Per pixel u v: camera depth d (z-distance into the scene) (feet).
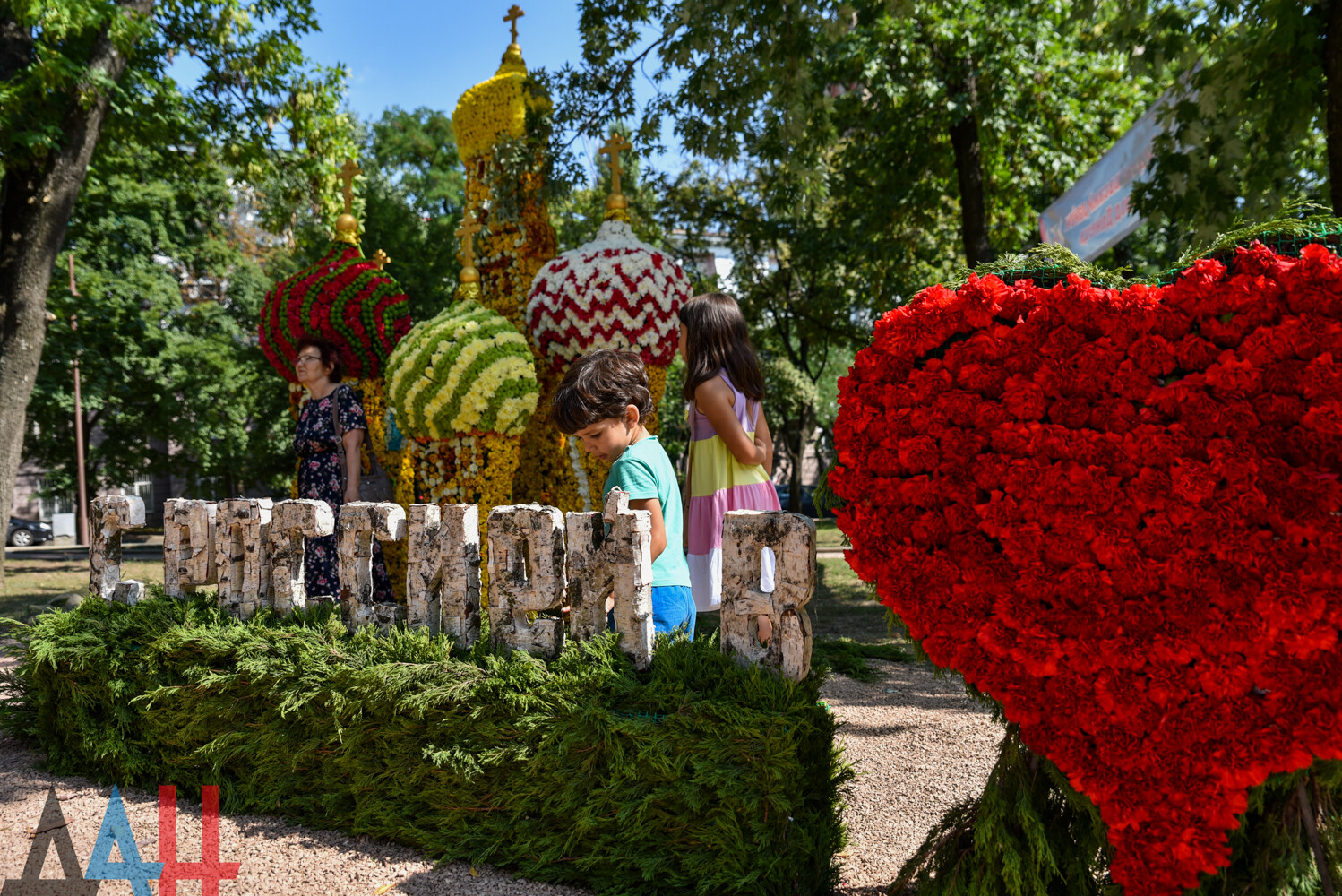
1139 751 6.15
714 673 8.13
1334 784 6.04
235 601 11.14
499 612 9.16
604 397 9.04
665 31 24.82
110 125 34.12
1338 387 5.75
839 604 30.45
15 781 11.47
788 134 25.88
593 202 59.21
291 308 19.17
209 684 10.22
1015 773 7.07
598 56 25.26
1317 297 5.84
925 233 48.57
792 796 7.63
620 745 8.05
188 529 11.73
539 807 8.62
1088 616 6.33
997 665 6.69
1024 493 6.56
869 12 29.66
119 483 84.33
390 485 16.89
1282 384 5.91
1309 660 5.77
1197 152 20.44
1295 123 19.03
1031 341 6.67
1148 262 48.34
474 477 15.90
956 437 6.86
